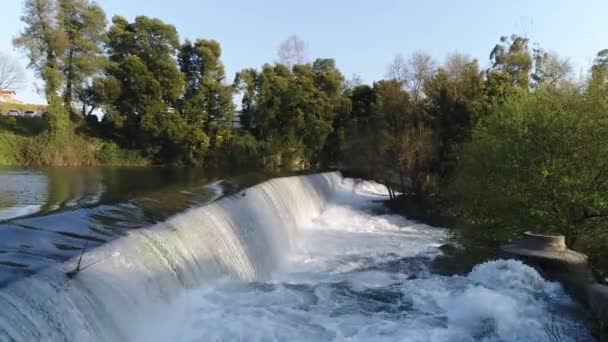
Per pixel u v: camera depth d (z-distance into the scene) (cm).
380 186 4438
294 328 870
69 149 4981
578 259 1066
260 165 5231
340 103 5628
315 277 1508
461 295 998
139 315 791
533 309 910
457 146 2970
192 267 1048
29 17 5266
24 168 4428
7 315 530
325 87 5781
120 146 5566
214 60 5784
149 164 5512
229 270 1228
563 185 1335
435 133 3234
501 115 1605
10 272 632
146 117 5331
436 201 2930
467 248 1603
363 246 2070
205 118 5750
